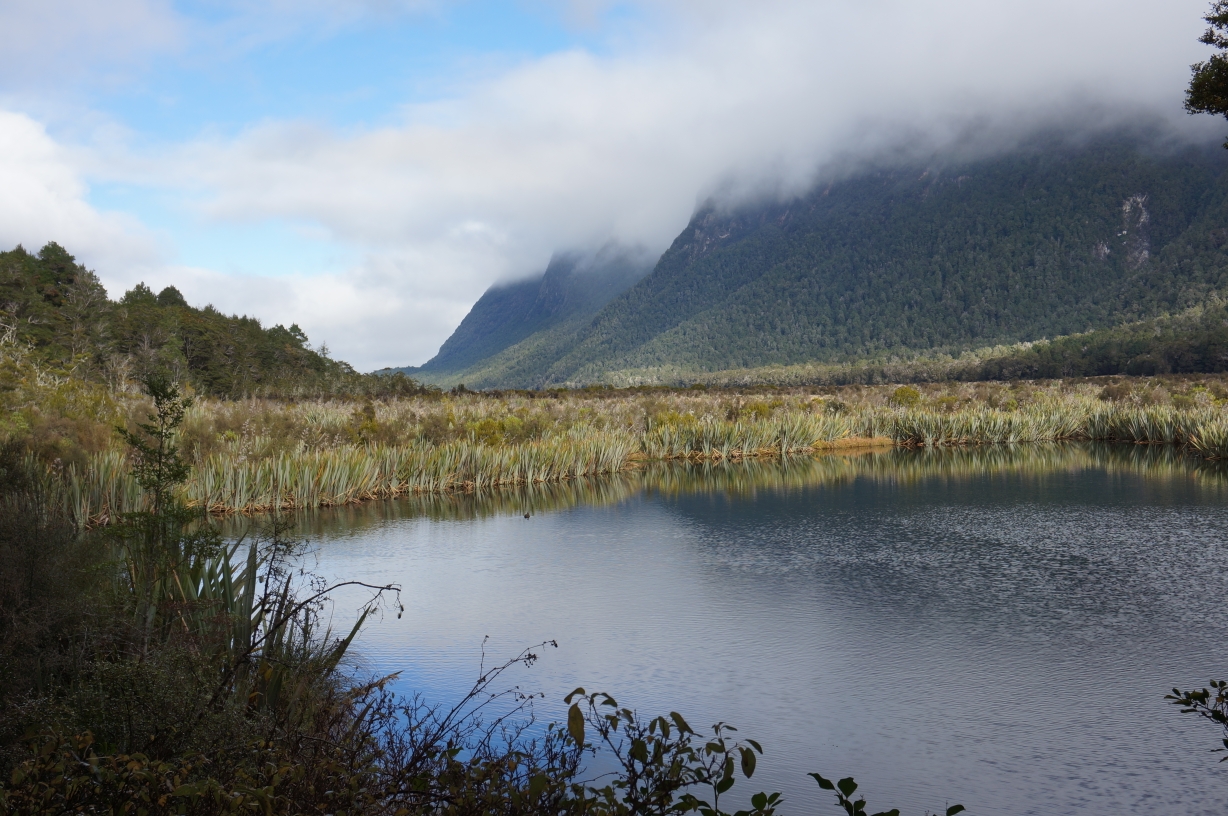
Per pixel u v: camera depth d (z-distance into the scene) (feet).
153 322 204.23
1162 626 31.86
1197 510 57.06
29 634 16.57
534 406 149.18
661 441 102.12
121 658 17.34
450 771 12.37
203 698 14.49
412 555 46.11
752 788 20.04
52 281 236.43
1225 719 14.75
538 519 58.29
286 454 65.92
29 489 27.07
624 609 35.35
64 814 10.09
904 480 77.00
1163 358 333.21
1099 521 53.83
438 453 75.56
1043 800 19.49
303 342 302.04
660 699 25.61
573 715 11.32
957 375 461.37
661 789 11.28
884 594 37.37
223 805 10.12
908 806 19.17
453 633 31.91
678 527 54.80
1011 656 28.99
